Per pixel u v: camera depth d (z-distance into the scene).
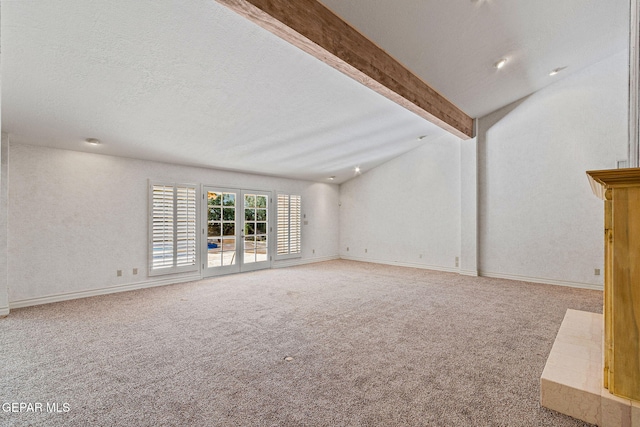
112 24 2.20
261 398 1.94
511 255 5.41
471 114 5.49
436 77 3.96
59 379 2.17
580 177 4.77
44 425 1.70
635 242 1.64
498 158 5.53
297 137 4.76
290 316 3.49
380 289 4.75
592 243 4.69
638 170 1.55
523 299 4.15
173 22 2.27
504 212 5.47
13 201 3.78
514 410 1.83
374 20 2.78
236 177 6.14
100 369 2.30
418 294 4.44
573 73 4.80
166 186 5.10
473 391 2.02
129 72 2.71
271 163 5.79
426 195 6.54
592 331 2.55
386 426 1.69
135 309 3.75
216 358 2.48
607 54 4.45
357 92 3.74
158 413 1.80
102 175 4.47
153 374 2.23
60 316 3.49
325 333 2.99
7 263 3.61
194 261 5.43
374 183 7.45
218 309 3.75
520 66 4.15
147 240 4.90
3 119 3.26
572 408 1.76
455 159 6.10
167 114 3.51
